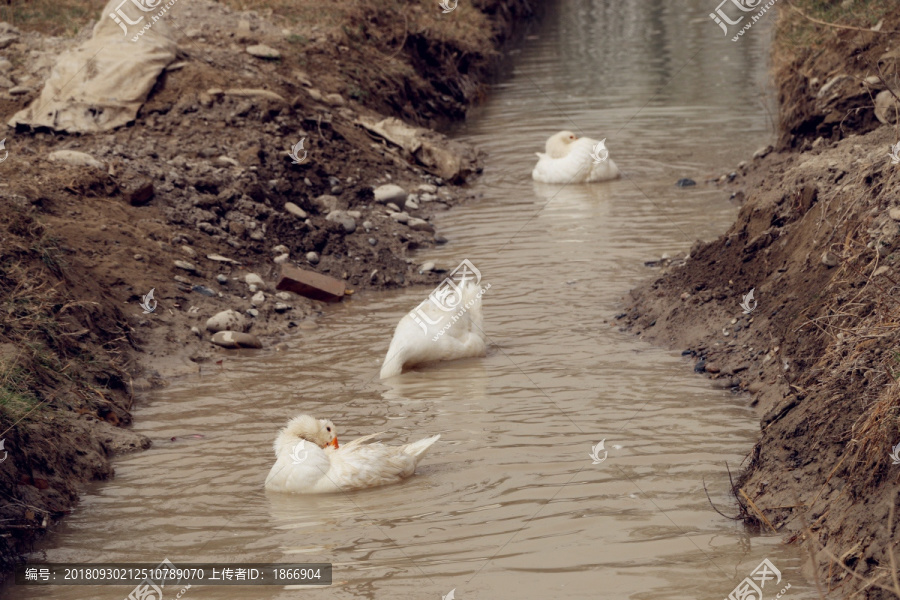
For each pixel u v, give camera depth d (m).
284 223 13.98
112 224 12.27
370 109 20.38
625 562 6.02
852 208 9.20
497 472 7.51
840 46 15.20
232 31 20.39
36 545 6.70
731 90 23.47
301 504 7.21
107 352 9.90
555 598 5.62
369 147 17.97
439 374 9.82
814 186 10.27
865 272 8.21
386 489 7.41
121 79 16.06
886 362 6.62
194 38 19.64
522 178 18.45
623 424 8.25
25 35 19.19
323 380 9.81
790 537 6.13
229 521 6.95
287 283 12.38
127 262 11.66
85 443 8.06
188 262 12.29
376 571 6.09
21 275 9.88
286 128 16.58
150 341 10.56
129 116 15.67
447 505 7.02
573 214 15.59
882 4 15.33
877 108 13.30
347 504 7.15
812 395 7.10
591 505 6.85
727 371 9.09
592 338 10.50
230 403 9.31
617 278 12.32
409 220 15.24
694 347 9.86
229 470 7.86
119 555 6.50
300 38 21.27
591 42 32.69
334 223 14.38
